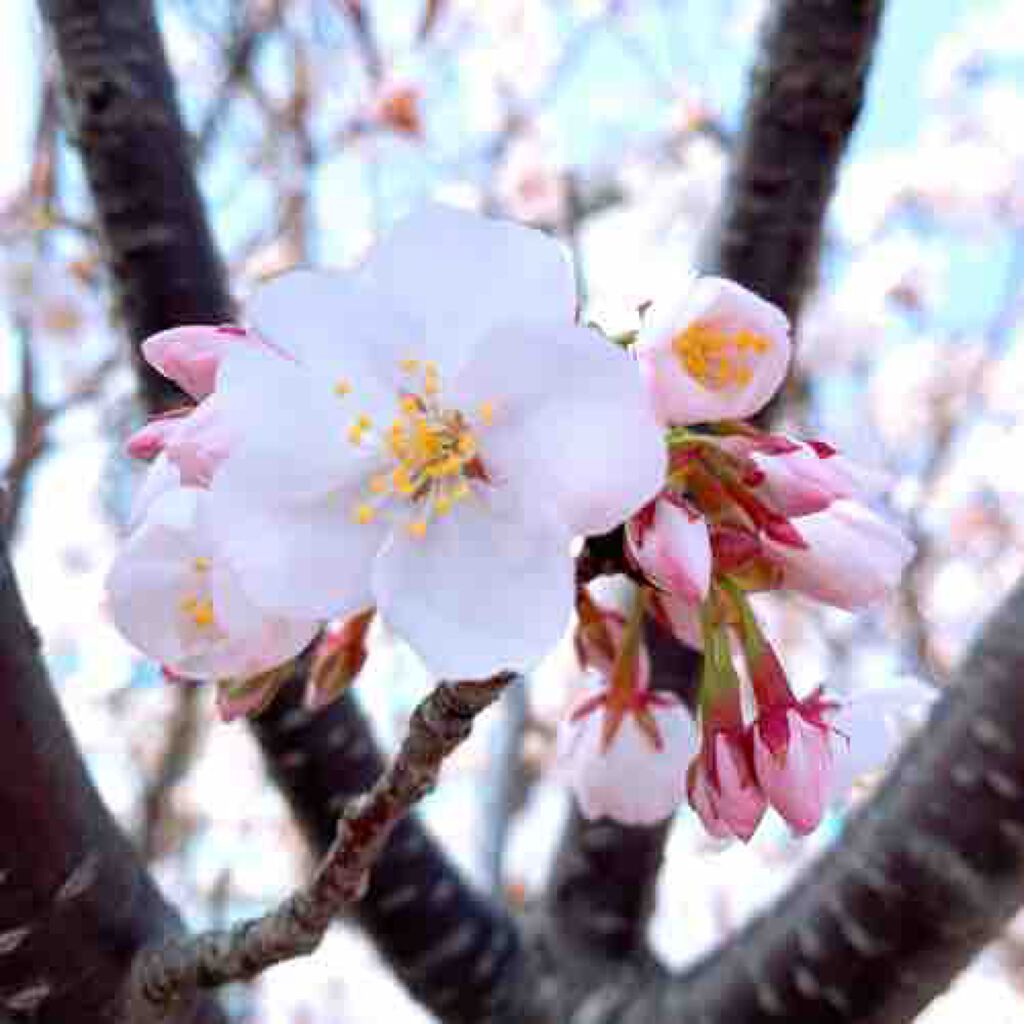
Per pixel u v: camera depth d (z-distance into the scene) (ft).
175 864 2.18
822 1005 0.82
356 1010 2.45
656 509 0.51
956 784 0.77
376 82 2.09
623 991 0.91
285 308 0.52
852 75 0.83
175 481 0.54
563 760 0.66
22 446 1.48
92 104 0.84
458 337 0.52
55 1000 0.62
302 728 0.86
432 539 0.51
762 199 0.85
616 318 0.56
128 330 0.87
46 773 0.60
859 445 0.60
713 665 0.57
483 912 0.91
